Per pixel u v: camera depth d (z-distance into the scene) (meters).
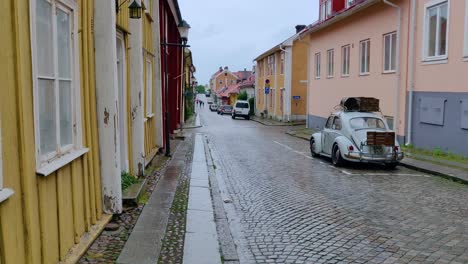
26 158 3.87
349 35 23.47
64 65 5.18
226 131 30.50
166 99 15.20
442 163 13.28
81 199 5.63
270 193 9.65
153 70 14.83
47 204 4.39
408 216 7.65
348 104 14.59
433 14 15.98
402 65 17.75
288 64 40.69
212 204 8.27
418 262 5.45
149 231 6.23
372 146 12.92
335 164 13.77
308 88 31.77
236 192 9.76
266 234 6.66
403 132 17.70
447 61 14.99
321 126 28.61
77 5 5.52
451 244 6.14
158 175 10.99
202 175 11.45
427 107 16.14
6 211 3.48
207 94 180.12
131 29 9.66
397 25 17.92
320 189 10.09
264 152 17.58
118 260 5.10
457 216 7.65
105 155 6.63
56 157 4.75
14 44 3.74
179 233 6.45
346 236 6.52
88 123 6.02
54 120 4.75
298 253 5.80
